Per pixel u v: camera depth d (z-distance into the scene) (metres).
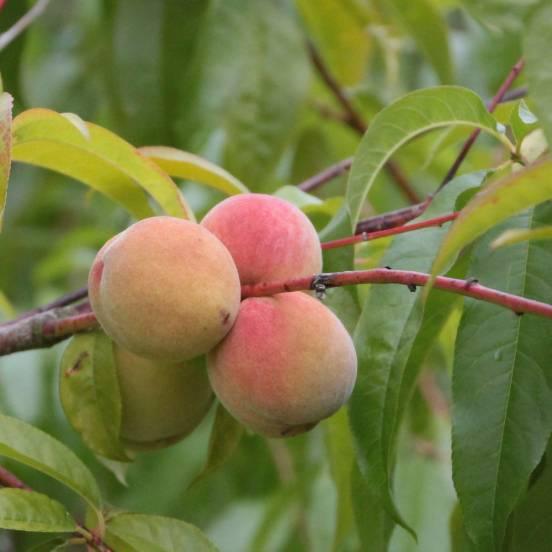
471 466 0.67
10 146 0.67
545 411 0.67
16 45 0.97
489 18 0.81
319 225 0.81
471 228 0.60
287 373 0.66
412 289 0.65
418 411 0.94
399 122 0.71
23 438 0.70
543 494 0.70
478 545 0.67
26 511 0.69
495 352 0.68
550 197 0.60
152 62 1.03
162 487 1.03
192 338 0.66
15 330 0.73
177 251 0.66
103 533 0.70
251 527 1.02
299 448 1.01
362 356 0.70
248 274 0.69
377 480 0.69
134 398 0.72
